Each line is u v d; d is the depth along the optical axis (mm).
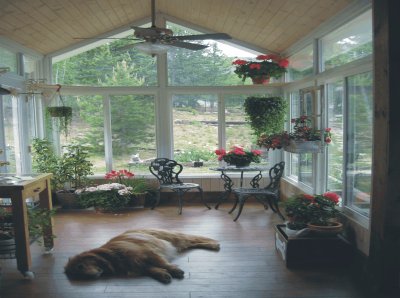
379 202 2902
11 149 5023
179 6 5633
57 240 4270
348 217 3750
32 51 5621
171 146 6391
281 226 3932
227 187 5762
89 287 3078
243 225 4820
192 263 3559
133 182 6047
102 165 6352
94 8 5074
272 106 5535
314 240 3451
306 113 4961
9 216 3559
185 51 6273
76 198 5773
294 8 4305
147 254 3471
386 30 2725
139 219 5180
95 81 6277
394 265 2889
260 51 6258
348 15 3777
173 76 6301
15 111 5160
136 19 6156
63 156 5988
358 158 3715
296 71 5695
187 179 6355
